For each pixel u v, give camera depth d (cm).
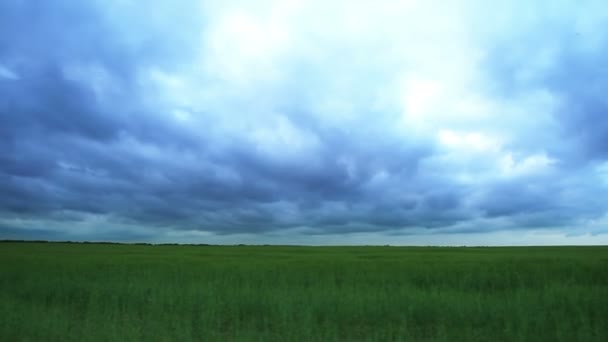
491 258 3262
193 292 1506
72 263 2812
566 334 1025
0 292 1678
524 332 1048
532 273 2061
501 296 1552
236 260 3194
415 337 1138
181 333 1057
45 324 1096
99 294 1535
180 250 5469
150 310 1344
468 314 1242
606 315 1215
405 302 1355
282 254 4266
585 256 3522
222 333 1163
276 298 1403
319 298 1416
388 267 2386
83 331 1066
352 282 1822
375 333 1110
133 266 2523
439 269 2227
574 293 1451
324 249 6019
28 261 3061
